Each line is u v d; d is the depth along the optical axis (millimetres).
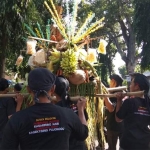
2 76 7914
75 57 3662
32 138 2127
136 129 3186
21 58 4914
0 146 2199
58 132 2164
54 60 3799
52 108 2213
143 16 18812
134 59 25172
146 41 19250
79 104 2678
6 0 6684
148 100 3281
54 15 4414
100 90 3816
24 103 3885
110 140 4996
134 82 3350
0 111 4031
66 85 2891
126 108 3197
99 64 4195
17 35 7352
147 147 3197
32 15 7703
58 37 4199
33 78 2219
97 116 3967
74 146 2615
